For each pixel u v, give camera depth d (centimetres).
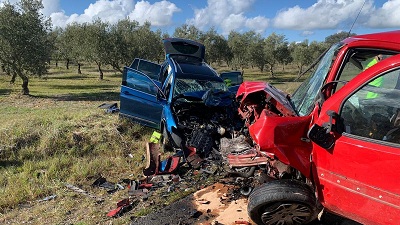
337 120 285
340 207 296
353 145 275
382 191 263
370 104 277
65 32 4419
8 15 1906
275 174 355
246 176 417
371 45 300
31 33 1950
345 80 316
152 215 412
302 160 309
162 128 709
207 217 403
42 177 524
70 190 491
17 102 1673
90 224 398
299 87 426
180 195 465
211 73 793
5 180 518
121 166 585
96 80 3381
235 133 577
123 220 403
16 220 413
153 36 3612
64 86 2772
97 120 791
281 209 324
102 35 3284
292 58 4491
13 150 616
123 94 767
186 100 693
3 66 1984
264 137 309
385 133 267
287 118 313
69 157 604
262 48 4403
